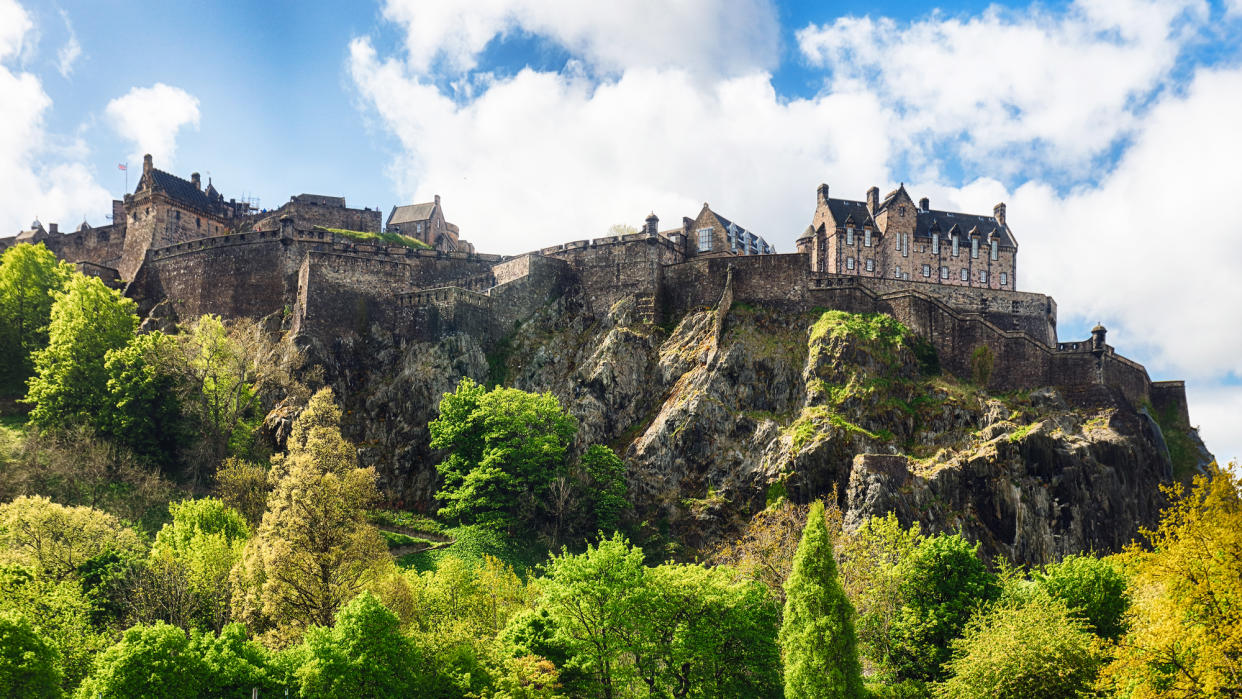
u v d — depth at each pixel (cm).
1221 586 3678
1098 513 8750
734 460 9275
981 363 10119
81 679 5284
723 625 5397
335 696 4872
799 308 10625
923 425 9388
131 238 13612
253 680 4944
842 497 8694
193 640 5100
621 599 5278
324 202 14238
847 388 9494
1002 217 14538
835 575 5406
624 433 10125
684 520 9000
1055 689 4731
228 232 14362
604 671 5350
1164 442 9806
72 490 8094
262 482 8262
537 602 5991
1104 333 9975
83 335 9800
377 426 9925
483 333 10850
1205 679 3538
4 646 4856
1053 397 9738
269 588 5916
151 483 8512
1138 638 3909
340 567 6209
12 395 10356
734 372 9881
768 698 5769
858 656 5666
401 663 5091
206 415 9225
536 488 9112
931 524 8350
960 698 4928
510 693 4809
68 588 5934
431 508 9431
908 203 13788
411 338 10638
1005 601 5803
